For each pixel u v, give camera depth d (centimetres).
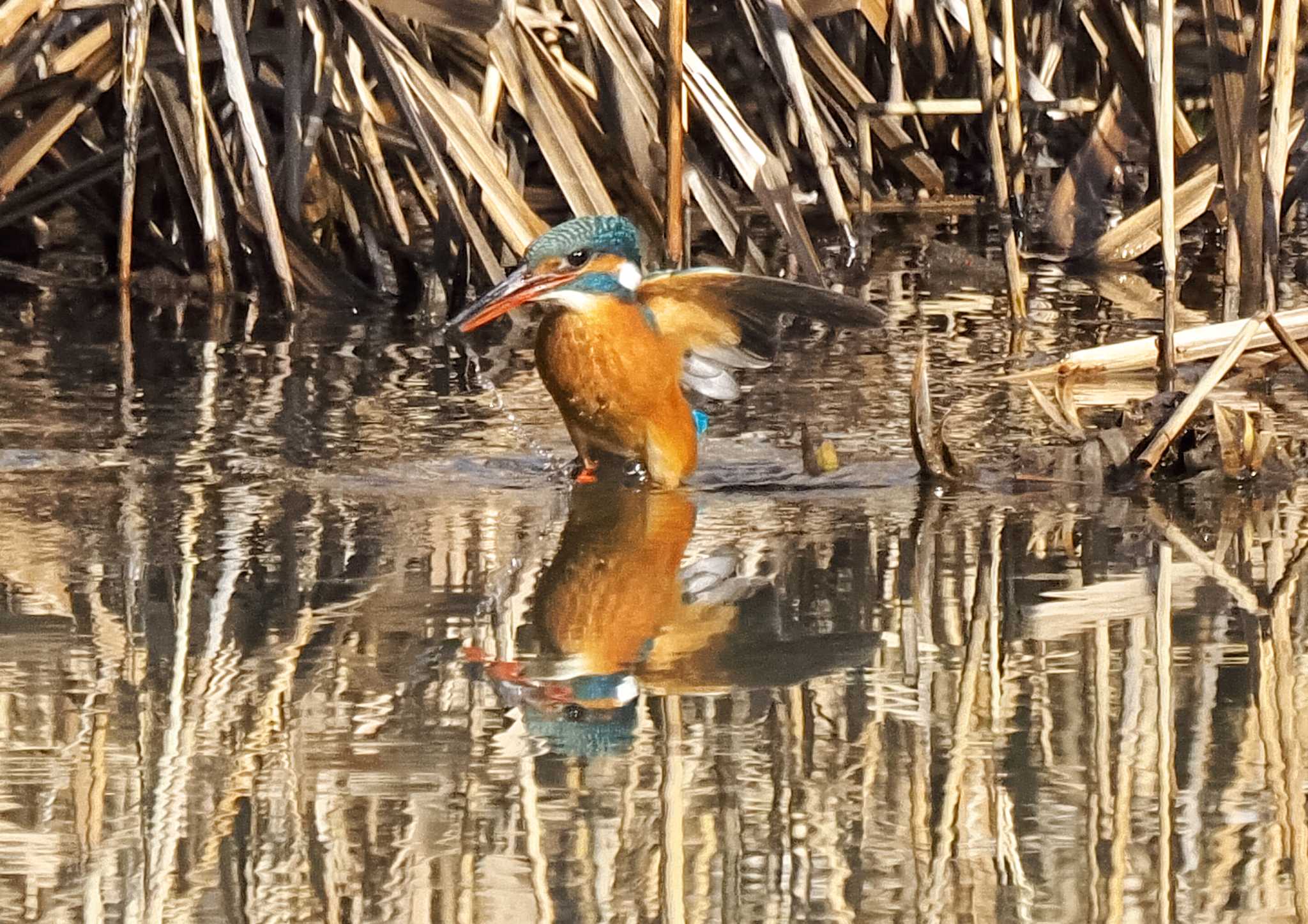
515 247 1376
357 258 1529
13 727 623
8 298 1438
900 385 1180
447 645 711
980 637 719
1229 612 745
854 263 1577
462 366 1247
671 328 991
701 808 566
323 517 888
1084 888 514
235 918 501
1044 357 1255
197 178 1440
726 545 855
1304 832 548
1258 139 1350
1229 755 603
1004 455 1009
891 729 626
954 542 855
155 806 566
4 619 730
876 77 1852
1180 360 1204
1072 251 1633
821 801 570
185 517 882
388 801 571
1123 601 763
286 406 1112
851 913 500
